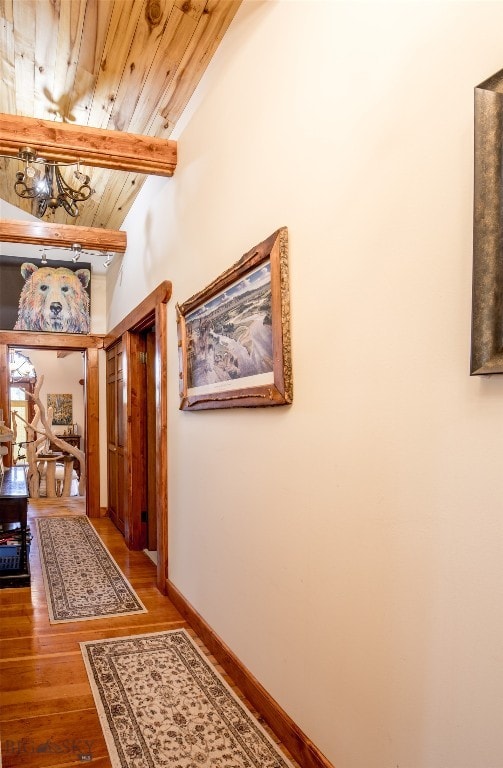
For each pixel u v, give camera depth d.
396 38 1.31
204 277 2.76
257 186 2.12
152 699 2.19
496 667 1.02
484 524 1.04
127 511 4.78
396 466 1.30
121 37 2.70
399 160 1.30
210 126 2.69
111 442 5.91
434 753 1.17
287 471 1.86
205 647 2.68
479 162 1.00
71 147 3.08
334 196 1.58
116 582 3.76
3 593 3.51
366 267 1.42
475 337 1.02
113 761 1.80
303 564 1.75
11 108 3.64
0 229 4.65
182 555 3.20
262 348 2.01
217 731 1.96
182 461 3.20
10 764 1.79
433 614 1.18
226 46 2.49
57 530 5.33
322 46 1.64
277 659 1.94
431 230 1.19
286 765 1.77
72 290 6.31
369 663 1.41
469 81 1.09
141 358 4.83
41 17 2.73
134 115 3.38
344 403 1.52
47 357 9.70
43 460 7.39
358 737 1.45
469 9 1.09
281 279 1.83
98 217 5.27
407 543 1.26
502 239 0.97
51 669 2.46
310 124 1.71
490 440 1.03
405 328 1.27
